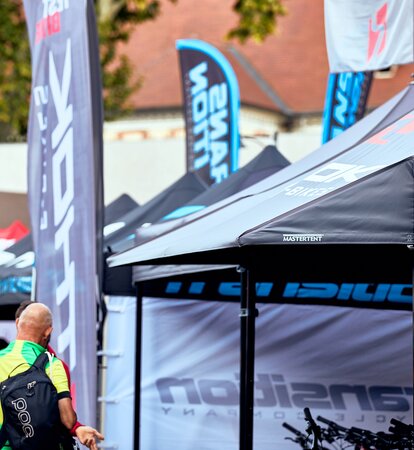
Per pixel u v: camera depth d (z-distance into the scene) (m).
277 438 17.83
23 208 30.02
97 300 15.24
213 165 24.11
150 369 18.22
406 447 15.81
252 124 57.88
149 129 61.53
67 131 15.66
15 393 10.92
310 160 12.99
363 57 13.44
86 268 15.19
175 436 18.09
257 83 60.06
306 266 14.91
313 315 17.98
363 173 10.60
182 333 18.28
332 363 18.00
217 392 18.22
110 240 19.12
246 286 13.18
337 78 20.11
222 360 18.27
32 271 17.77
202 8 65.00
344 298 17.67
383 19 13.20
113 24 45.75
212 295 18.17
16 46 43.28
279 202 10.99
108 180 34.19
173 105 60.56
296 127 58.94
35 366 11.12
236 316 18.36
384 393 17.98
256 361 17.91
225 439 18.12
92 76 15.38
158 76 62.59
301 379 17.95
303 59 61.28
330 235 9.78
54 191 15.90
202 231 11.43
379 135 11.84
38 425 10.88
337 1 13.70
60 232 15.72
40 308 11.51
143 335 18.25
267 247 11.55
